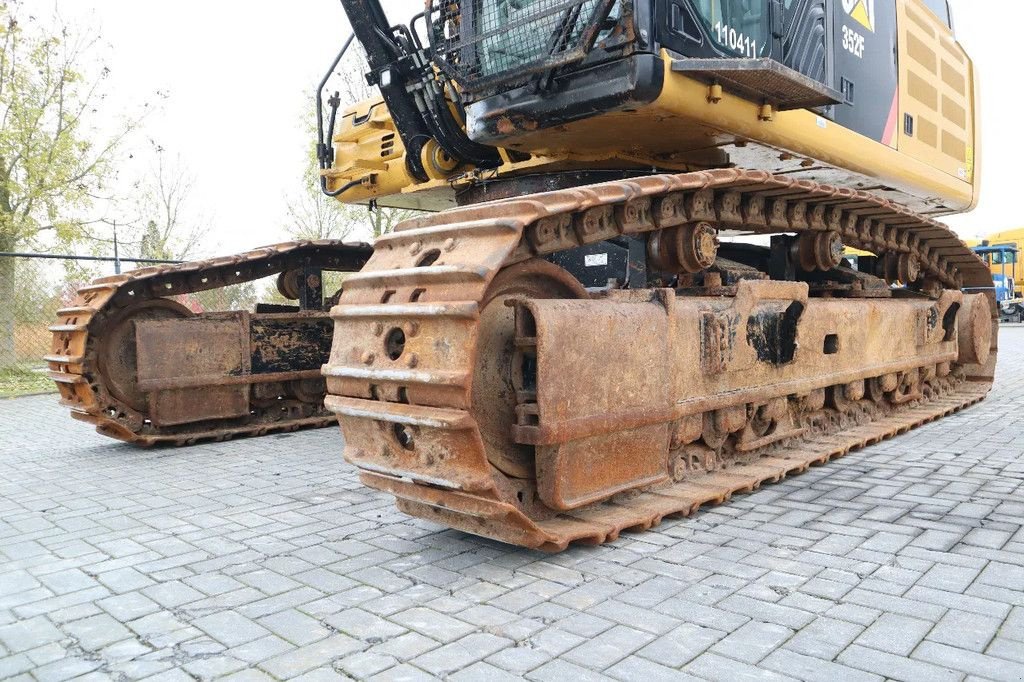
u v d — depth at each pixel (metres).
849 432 6.18
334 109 7.32
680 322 4.30
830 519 4.14
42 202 14.72
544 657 2.62
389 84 6.09
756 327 4.88
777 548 3.69
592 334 3.68
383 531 4.20
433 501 3.47
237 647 2.78
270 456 6.46
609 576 3.37
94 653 2.77
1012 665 2.49
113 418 6.75
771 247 6.12
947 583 3.19
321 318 7.88
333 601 3.19
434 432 3.35
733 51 4.85
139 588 3.41
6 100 14.29
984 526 3.97
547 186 5.74
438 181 6.34
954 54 8.71
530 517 3.76
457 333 3.23
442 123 5.93
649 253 4.76
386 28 6.06
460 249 3.45
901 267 7.30
